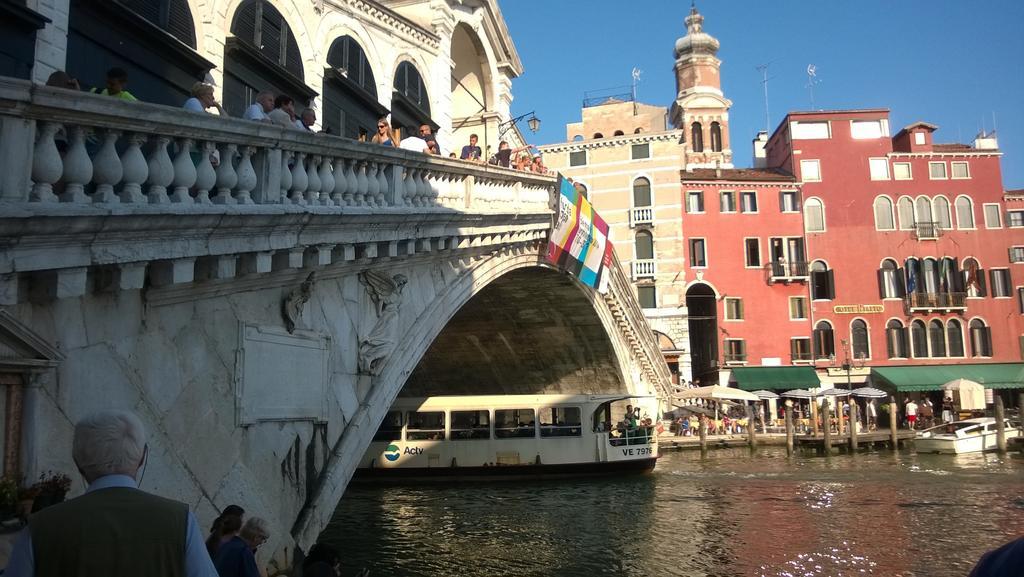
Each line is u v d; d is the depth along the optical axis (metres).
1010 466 21.08
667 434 28.27
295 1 11.22
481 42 18.14
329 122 11.98
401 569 10.59
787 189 33.62
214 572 2.32
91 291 5.23
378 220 8.20
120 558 2.16
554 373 24.78
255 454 6.83
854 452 25.61
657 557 11.14
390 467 18.77
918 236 33.34
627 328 23.36
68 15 7.13
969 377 32.19
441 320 10.84
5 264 4.32
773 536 12.34
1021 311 33.22
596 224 18.30
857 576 10.02
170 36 8.39
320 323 7.99
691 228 33.00
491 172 12.19
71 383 5.05
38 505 4.57
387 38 13.88
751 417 26.62
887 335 32.97
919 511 14.24
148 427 5.65
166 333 5.88
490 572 10.41
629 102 36.31
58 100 4.48
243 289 6.73
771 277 32.81
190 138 5.56
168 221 5.25
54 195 4.61
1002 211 33.78
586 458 19.06
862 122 34.09
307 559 5.77
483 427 18.95
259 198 6.39
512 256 14.12
